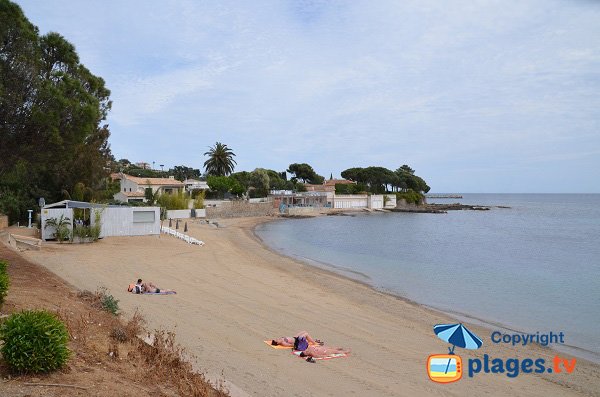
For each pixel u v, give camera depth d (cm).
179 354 1063
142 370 841
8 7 1950
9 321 730
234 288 2139
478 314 2011
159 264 2680
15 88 1977
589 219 10594
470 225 8550
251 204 9556
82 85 2422
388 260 3834
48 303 1180
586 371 1309
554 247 5069
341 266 3419
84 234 3341
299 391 973
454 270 3362
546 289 2667
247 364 1108
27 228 3934
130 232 3856
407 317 1847
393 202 14262
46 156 2227
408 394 1026
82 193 4591
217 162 11319
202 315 1561
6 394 623
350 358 1243
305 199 12025
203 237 4703
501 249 4834
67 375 726
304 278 2681
